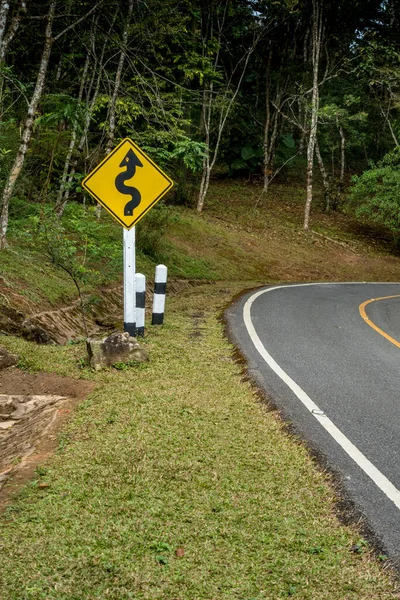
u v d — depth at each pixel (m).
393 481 4.05
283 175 40.84
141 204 7.78
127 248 7.93
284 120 40.12
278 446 4.53
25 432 4.98
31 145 14.16
